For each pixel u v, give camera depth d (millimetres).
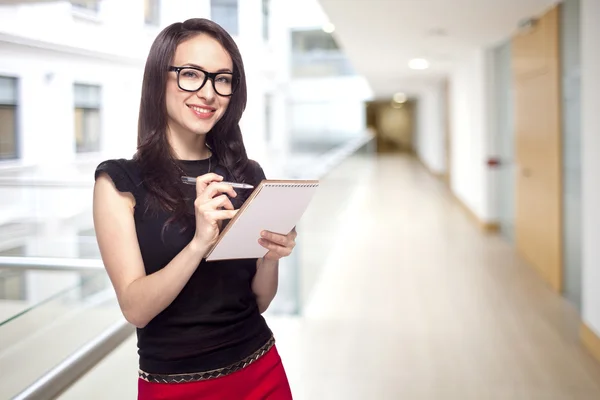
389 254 5738
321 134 17594
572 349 3234
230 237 995
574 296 4039
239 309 1125
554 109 4344
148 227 1045
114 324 1478
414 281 4727
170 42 1064
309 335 3492
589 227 3176
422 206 9258
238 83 1151
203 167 1162
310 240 4352
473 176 7785
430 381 2838
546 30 4508
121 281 999
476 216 7539
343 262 5414
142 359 1074
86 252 1698
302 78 17547
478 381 2830
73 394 1538
